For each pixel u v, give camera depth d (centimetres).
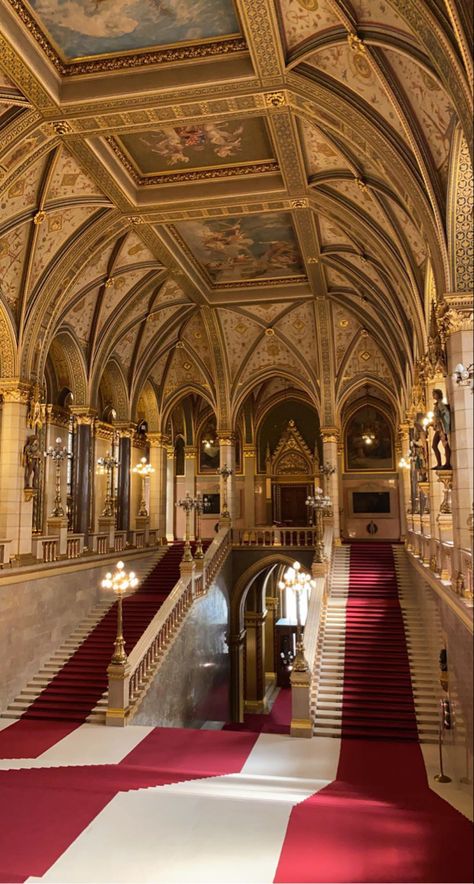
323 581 1989
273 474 3416
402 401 2402
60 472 2333
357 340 2502
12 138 1303
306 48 1127
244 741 1367
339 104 1178
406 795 1002
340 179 1497
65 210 1638
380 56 1016
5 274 1647
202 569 2131
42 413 1850
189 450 3509
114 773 1088
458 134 955
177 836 749
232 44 1180
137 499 2892
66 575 1950
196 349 2716
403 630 1848
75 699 1628
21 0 1068
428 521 1781
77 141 1395
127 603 2169
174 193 1673
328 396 2573
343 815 810
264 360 2688
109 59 1227
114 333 2250
